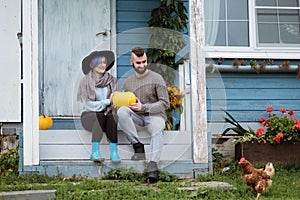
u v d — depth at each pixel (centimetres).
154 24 789
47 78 804
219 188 580
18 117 766
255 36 816
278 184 627
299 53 819
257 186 545
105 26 819
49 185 583
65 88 806
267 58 812
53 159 652
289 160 736
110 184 592
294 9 825
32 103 640
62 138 657
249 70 805
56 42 810
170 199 541
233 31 817
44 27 809
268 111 792
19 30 779
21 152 641
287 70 811
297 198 560
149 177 619
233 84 808
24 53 641
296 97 820
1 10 778
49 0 811
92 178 641
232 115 804
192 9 670
